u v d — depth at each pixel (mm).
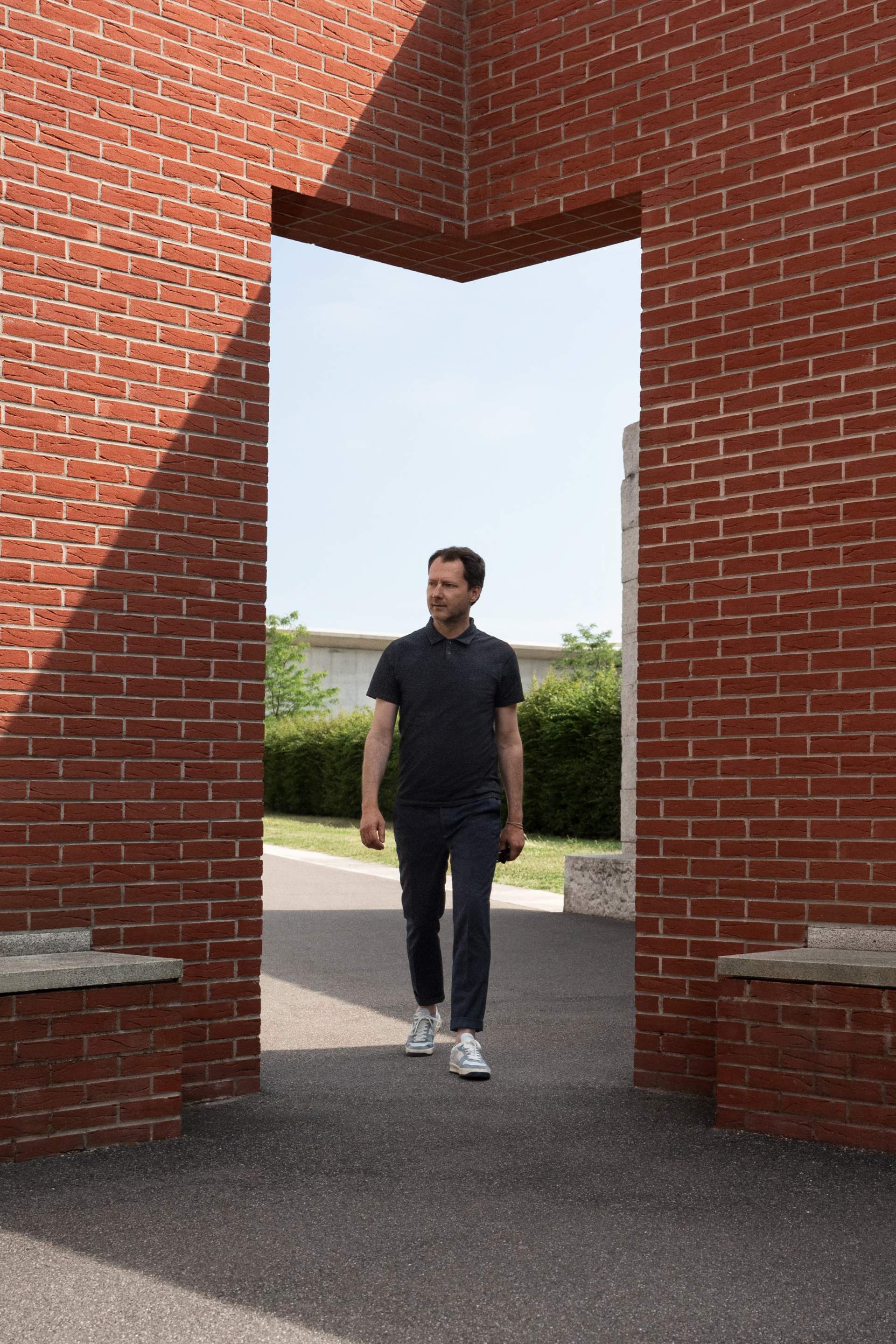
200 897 5535
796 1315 3193
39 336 5242
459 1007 5910
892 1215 3928
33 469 5211
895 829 5125
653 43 5941
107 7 5453
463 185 6586
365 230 6484
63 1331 3072
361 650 47344
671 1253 3600
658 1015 5664
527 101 6375
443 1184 4215
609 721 20797
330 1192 4121
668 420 5809
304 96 6027
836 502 5320
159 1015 4742
